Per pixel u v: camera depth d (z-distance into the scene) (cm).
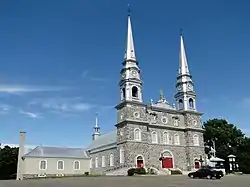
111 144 7206
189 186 2489
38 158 6944
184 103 7038
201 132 6962
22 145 7231
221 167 6525
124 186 2484
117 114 6438
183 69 7344
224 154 7888
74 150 7812
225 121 8638
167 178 3759
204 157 6769
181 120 6925
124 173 5697
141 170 5544
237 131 8469
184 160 6625
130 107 6200
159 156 6328
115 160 6825
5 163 8169
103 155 7450
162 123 6638
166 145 6500
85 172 7131
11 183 3133
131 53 6731
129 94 6322
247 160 7800
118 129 6316
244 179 3509
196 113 7006
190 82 7244
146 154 6088
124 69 6588
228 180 3325
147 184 2692
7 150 8350
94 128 9756
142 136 6147
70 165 7306
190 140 6731
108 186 2497
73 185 2669
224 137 8206
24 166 6769
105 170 7212
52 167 7044
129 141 5969
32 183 3056
